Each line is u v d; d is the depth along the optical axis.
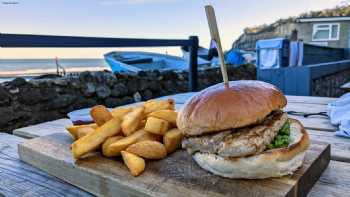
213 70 5.38
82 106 3.25
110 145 0.82
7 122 2.62
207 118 0.68
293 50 6.97
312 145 0.85
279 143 0.68
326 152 0.83
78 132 0.94
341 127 1.17
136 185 0.68
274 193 0.60
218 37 0.74
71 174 0.82
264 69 6.57
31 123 2.80
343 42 15.67
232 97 0.69
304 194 0.68
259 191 0.61
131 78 3.83
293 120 0.84
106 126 0.85
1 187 0.80
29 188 0.79
